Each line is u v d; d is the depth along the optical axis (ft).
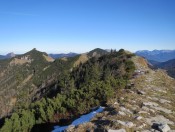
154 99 68.13
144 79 104.88
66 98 83.41
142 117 47.60
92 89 80.94
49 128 66.03
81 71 316.81
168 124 46.09
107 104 61.98
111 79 91.25
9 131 66.28
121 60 261.03
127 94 70.74
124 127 40.55
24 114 71.87
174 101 71.15
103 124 43.21
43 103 84.48
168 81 115.14
